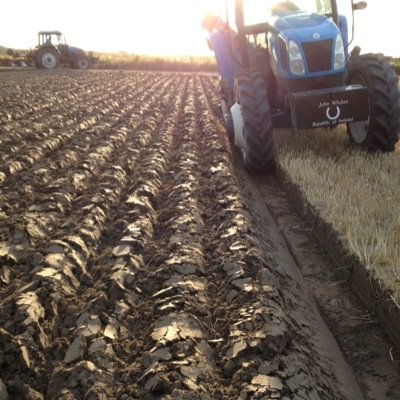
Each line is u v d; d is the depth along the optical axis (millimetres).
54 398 2225
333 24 5789
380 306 3025
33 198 4816
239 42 6125
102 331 2707
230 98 7492
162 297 3027
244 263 3379
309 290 3492
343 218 3945
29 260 3492
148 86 17578
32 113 10305
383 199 4395
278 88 6070
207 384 2277
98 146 7117
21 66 31047
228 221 4145
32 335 2594
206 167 6109
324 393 2359
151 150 6988
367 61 5750
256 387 2223
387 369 2678
